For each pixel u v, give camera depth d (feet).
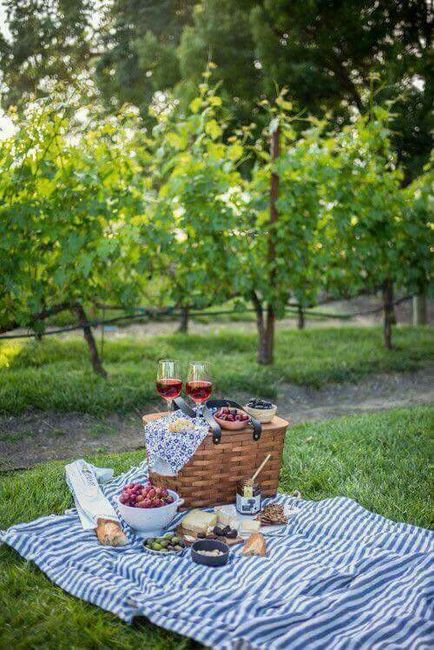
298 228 25.77
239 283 24.85
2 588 10.44
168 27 44.29
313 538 12.42
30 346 27.84
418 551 11.79
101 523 12.14
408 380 26.71
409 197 28.71
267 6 30.68
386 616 9.60
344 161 26.71
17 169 20.26
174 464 12.66
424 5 30.81
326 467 15.96
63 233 21.35
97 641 9.16
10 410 20.04
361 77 32.91
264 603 9.82
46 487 14.23
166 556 11.36
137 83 41.73
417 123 30.60
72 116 21.39
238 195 25.66
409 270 29.27
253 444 13.51
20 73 47.50
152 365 26.18
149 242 23.20
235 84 32.45
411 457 16.76
